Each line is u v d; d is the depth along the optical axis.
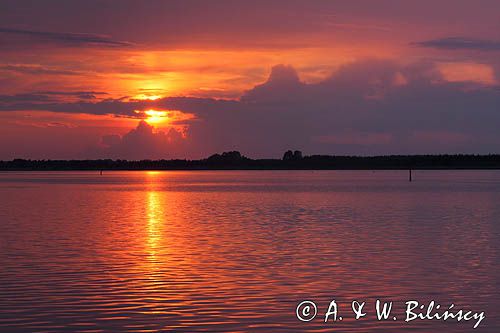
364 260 33.53
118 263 32.56
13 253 36.00
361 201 87.62
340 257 34.47
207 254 35.56
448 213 65.12
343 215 62.72
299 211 68.50
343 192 118.06
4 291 26.09
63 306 23.72
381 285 27.39
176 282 27.86
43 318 22.16
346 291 26.23
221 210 70.75
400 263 32.56
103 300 24.61
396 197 98.50
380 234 45.31
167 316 22.45
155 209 72.88
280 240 41.75
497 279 28.64
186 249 37.56
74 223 54.56
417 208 72.81
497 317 22.66
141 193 118.31
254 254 35.56
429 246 38.81
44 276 29.16
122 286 27.02
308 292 26.00
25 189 139.38
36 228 50.16
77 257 34.53
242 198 98.00
